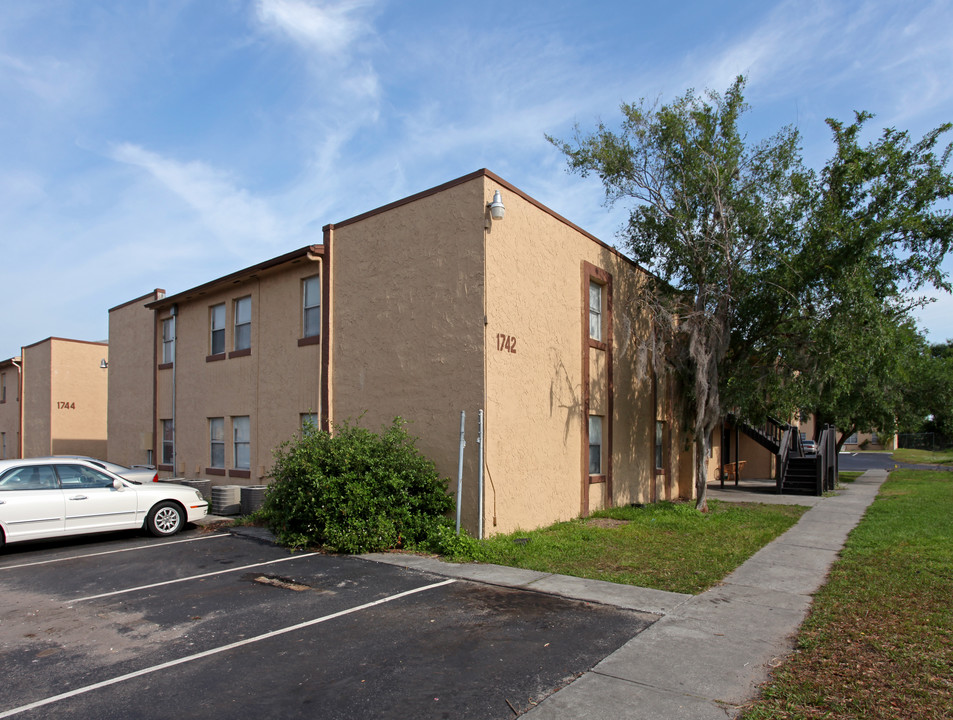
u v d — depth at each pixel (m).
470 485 10.13
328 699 4.57
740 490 20.27
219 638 5.93
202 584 7.97
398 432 10.73
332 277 12.98
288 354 14.04
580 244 13.23
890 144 13.29
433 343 10.87
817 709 4.28
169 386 18.36
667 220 14.14
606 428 14.03
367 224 12.32
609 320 14.27
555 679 4.84
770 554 9.38
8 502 9.97
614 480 14.27
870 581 7.61
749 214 13.42
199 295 16.95
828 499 17.03
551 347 11.96
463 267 10.49
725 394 14.37
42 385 26.41
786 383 14.14
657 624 6.10
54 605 7.17
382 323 11.81
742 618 6.28
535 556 9.09
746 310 14.25
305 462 10.21
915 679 4.75
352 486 9.71
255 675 5.03
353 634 5.95
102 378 27.06
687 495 18.08
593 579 7.88
